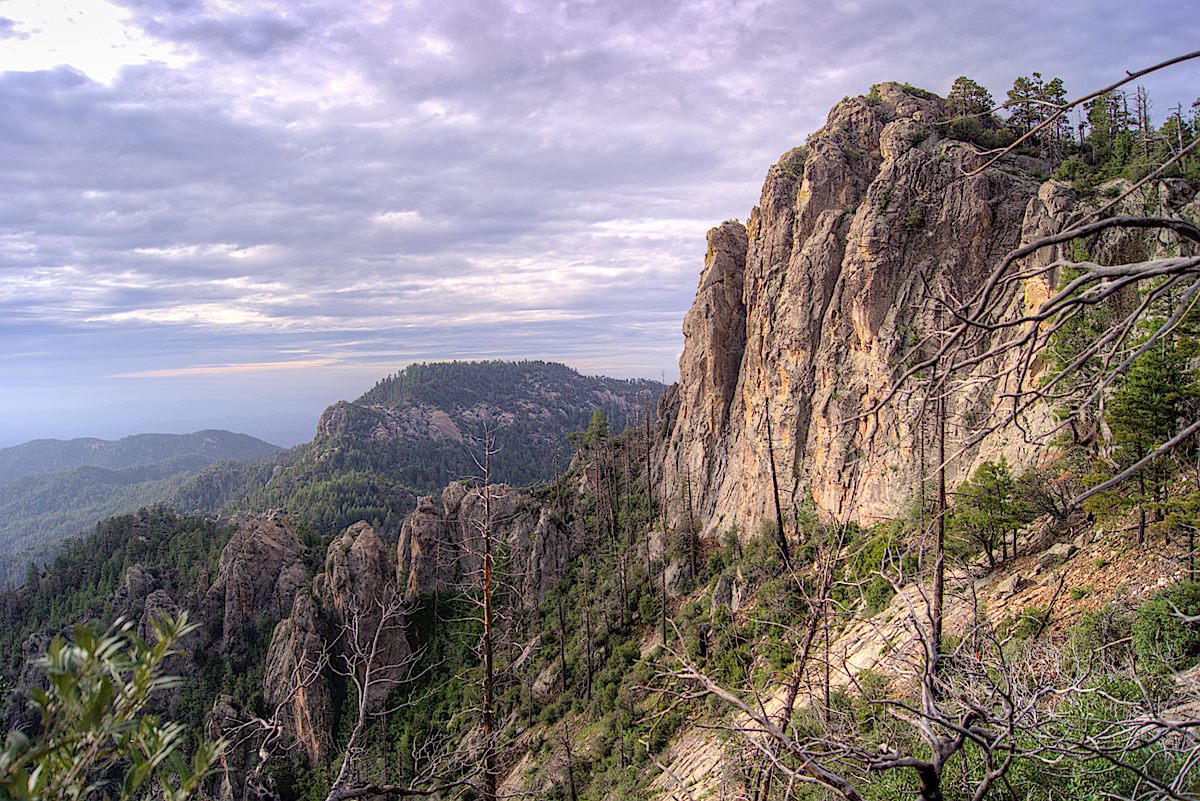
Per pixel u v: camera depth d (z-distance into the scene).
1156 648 13.96
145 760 3.83
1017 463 35.84
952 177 50.09
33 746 3.33
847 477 48.00
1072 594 23.20
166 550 101.94
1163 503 21.91
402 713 61.38
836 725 11.95
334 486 175.75
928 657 8.45
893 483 43.00
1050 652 12.46
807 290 57.84
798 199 62.59
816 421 55.28
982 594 27.61
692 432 75.75
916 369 4.85
